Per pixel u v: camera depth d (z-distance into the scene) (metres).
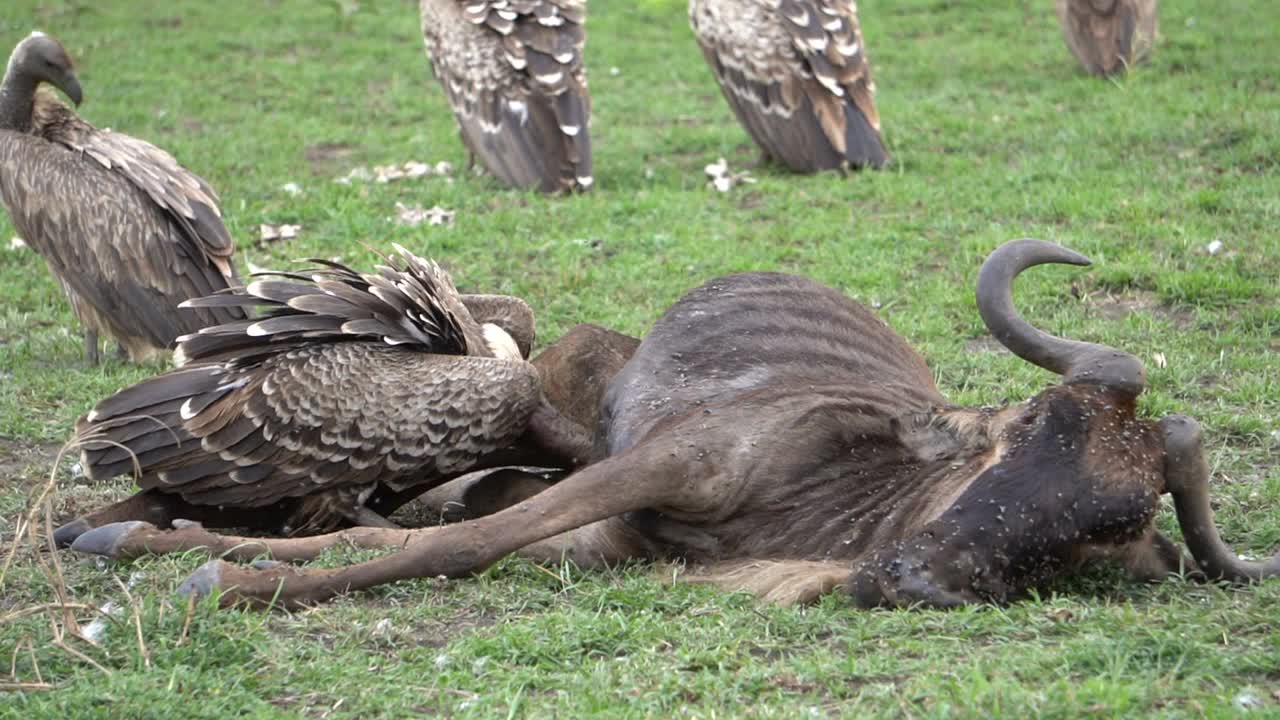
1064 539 10.86
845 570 11.48
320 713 9.81
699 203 25.25
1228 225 22.83
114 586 11.96
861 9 43.00
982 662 9.88
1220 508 13.88
